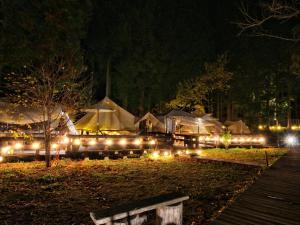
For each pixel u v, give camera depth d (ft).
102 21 104.83
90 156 48.34
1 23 63.05
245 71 120.16
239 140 77.00
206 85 109.70
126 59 107.65
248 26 36.11
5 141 45.03
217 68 108.58
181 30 117.29
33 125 54.08
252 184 28.32
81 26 72.95
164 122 88.84
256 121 124.47
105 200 25.00
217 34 126.21
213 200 25.17
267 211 20.58
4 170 36.22
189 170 38.86
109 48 106.22
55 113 49.70
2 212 21.76
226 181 32.48
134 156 50.57
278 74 120.06
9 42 61.26
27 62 60.29
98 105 68.39
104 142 52.65
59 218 20.72
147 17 109.91
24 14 62.75
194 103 110.52
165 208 16.56
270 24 111.14
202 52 119.96
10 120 50.90
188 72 117.60
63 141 49.21
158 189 28.68
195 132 87.76
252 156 51.47
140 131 80.33
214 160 44.83
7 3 63.16
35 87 43.73
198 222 19.74
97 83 107.14
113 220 14.56
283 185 27.81
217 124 93.71
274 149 66.44
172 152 52.65
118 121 73.56
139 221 15.80
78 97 58.80
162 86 116.16
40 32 63.05
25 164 41.57
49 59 53.01
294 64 52.80
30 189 28.14
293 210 20.75
